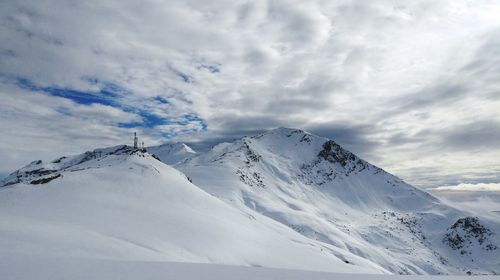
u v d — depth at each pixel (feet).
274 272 82.48
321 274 83.56
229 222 255.09
